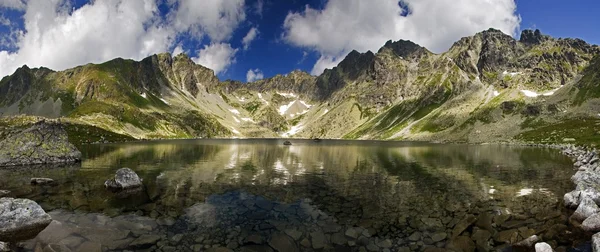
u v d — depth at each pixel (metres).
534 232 21.69
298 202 30.28
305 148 132.25
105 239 20.08
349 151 110.50
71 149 65.12
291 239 20.72
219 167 57.31
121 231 21.58
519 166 59.28
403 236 21.34
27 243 19.19
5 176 43.66
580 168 50.38
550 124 185.00
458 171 52.88
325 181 42.53
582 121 166.75
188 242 19.97
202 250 18.80
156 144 150.50
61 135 65.88
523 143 152.62
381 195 33.66
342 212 26.84
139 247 19.02
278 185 39.12
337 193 34.53
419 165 62.50
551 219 24.52
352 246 19.72
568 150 91.88
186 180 42.12
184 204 28.98
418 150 115.62
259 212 26.69
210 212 26.47
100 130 199.12
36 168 52.59
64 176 44.00
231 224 23.48
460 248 19.39
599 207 26.20
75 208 27.03
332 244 19.98
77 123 199.88
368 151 110.50
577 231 21.78
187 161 67.56
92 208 27.14
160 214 25.72
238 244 19.78
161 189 35.69
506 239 20.66
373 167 59.12
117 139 181.38
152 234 21.17
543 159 72.12
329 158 79.62
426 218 25.16
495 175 48.00
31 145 60.41
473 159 75.12
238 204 29.23
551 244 19.72
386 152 104.75
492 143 172.88
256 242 20.14
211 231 21.97
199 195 32.84
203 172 50.12
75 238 20.14
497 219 24.70
